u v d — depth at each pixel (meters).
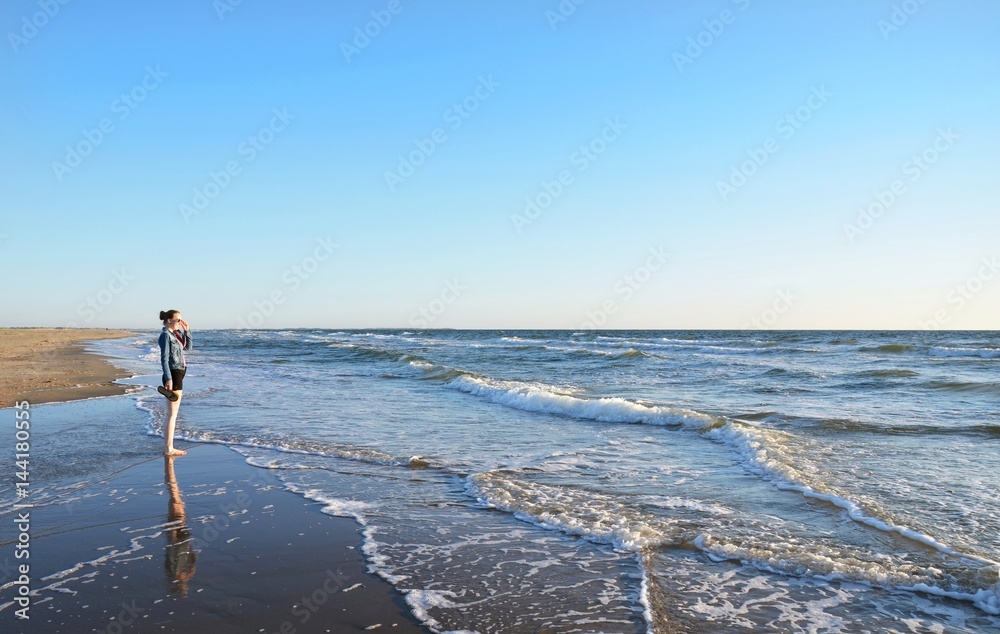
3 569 4.47
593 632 3.62
